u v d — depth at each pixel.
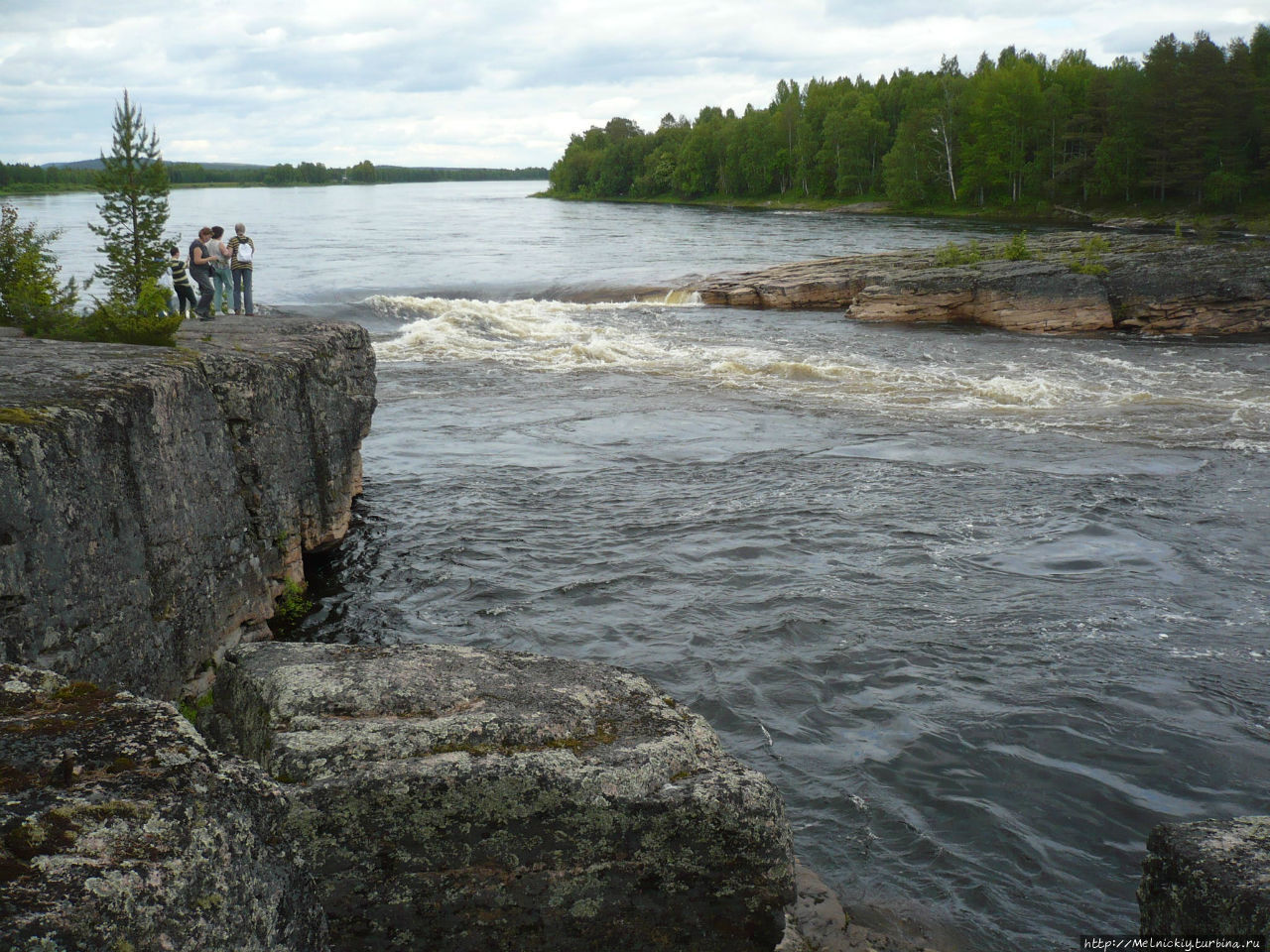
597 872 3.90
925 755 8.34
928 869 6.89
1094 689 9.36
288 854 2.98
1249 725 8.70
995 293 33.56
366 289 41.97
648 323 34.53
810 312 38.03
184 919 2.50
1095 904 6.52
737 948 4.04
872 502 15.10
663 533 13.98
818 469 16.88
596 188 178.25
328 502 13.12
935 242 65.12
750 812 3.92
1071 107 97.75
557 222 96.69
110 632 7.49
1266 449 17.52
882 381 24.55
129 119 20.03
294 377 12.05
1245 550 12.80
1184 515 14.20
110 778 2.79
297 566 11.87
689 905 3.98
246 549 10.14
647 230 82.81
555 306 38.09
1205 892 3.56
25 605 6.55
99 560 7.39
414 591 12.14
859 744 8.55
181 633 8.66
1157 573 12.15
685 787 3.92
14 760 2.85
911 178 105.56
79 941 2.26
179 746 3.00
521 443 18.81
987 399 22.52
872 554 13.01
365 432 15.35
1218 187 80.06
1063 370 25.59
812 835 7.28
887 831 7.32
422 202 165.75
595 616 11.37
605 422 20.42
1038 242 43.09
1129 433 18.89
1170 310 31.95
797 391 23.58
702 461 17.52
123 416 7.89
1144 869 3.95
